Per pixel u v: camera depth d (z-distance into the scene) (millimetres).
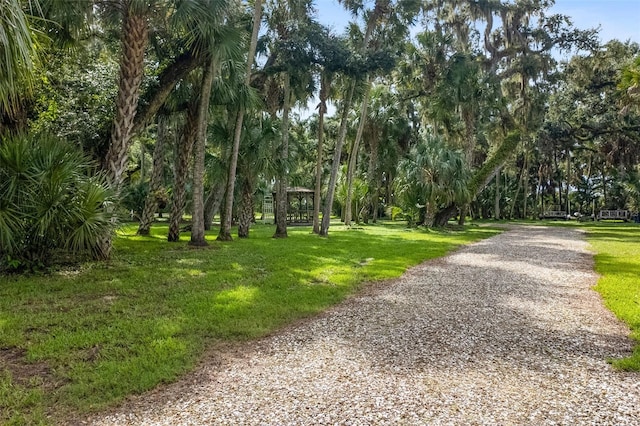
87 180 8461
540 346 4418
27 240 8070
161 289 6941
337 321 5363
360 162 35875
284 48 16734
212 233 20062
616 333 4895
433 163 23547
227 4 10703
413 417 2898
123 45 9734
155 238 16453
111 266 9211
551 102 31750
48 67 10602
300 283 7672
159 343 4289
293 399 3170
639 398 3215
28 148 7809
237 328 4918
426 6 26141
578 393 3303
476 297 6750
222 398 3191
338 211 42656
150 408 3041
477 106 25844
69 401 3113
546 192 50625
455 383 3477
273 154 17172
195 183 13336
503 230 24578
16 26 3734
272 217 38844
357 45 20703
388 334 4816
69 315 5328
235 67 13023
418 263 10578
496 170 26438
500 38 29188
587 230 24734
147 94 12539
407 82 26969
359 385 3428
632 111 26500
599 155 37031
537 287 7574
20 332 4633
